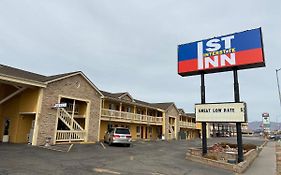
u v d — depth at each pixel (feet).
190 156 53.06
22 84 59.11
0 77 52.95
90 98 78.48
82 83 75.72
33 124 62.08
